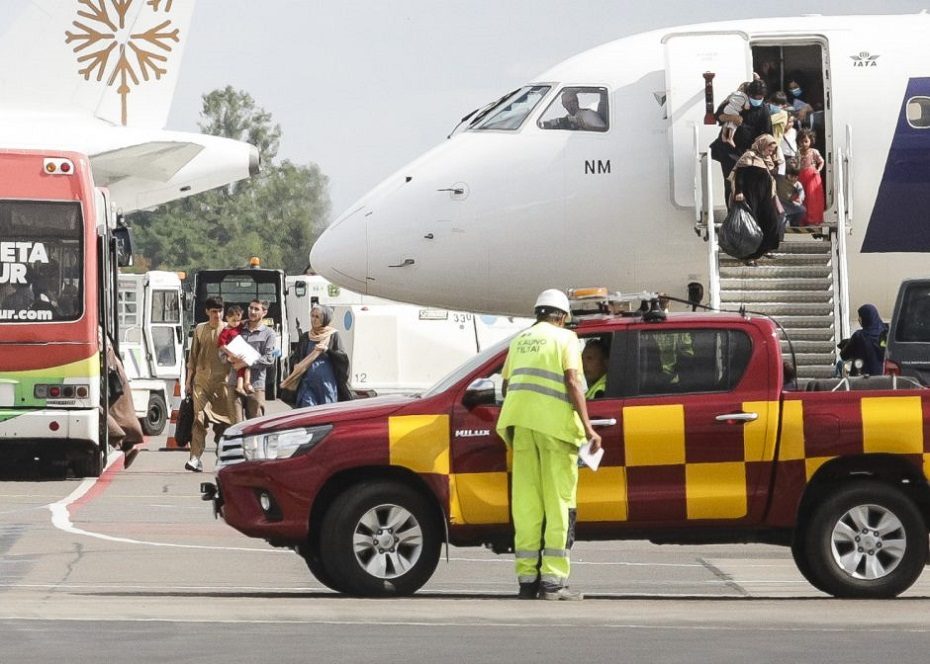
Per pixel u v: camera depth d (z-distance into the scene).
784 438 33.22
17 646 25.55
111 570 37.59
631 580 37.34
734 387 33.41
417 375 120.56
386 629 27.81
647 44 65.56
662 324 33.75
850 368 60.12
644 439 33.09
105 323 62.34
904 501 33.31
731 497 33.16
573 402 32.12
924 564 33.44
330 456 32.97
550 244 64.12
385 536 33.19
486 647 25.86
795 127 62.84
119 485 62.12
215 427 68.12
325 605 31.34
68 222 61.66
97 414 61.38
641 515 33.16
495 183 64.19
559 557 32.47
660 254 63.97
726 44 62.91
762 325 33.72
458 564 40.44
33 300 61.09
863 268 64.56
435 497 33.16
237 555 40.94
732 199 60.12
